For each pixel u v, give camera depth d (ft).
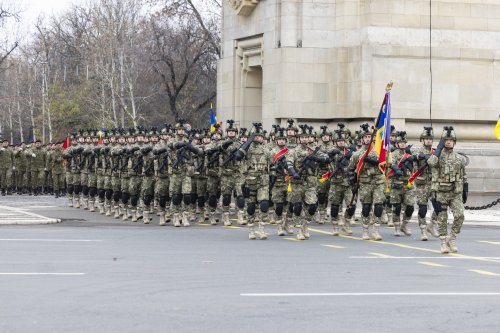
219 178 125.39
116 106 316.40
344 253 89.92
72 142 159.22
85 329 51.70
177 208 121.70
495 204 153.99
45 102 367.04
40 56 436.35
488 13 166.50
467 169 159.12
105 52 299.17
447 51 163.73
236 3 174.40
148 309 57.72
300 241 101.86
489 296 64.03
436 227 108.17
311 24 163.22
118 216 136.87
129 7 394.32
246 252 89.35
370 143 103.76
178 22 309.63
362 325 53.52
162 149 123.44
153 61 280.31
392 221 122.21
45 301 60.18
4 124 443.32
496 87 166.61
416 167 108.88
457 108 164.66
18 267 75.77
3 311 56.75
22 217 126.82
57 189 195.83
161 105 327.06
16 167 209.97
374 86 160.04
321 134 121.90
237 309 57.98
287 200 106.22
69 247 91.20
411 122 163.22
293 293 64.23
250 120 180.24
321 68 162.91
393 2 161.68
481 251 94.12
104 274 72.43
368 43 159.94
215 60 299.17
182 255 85.92
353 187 108.27
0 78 435.94
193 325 52.95
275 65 163.94
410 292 65.26
